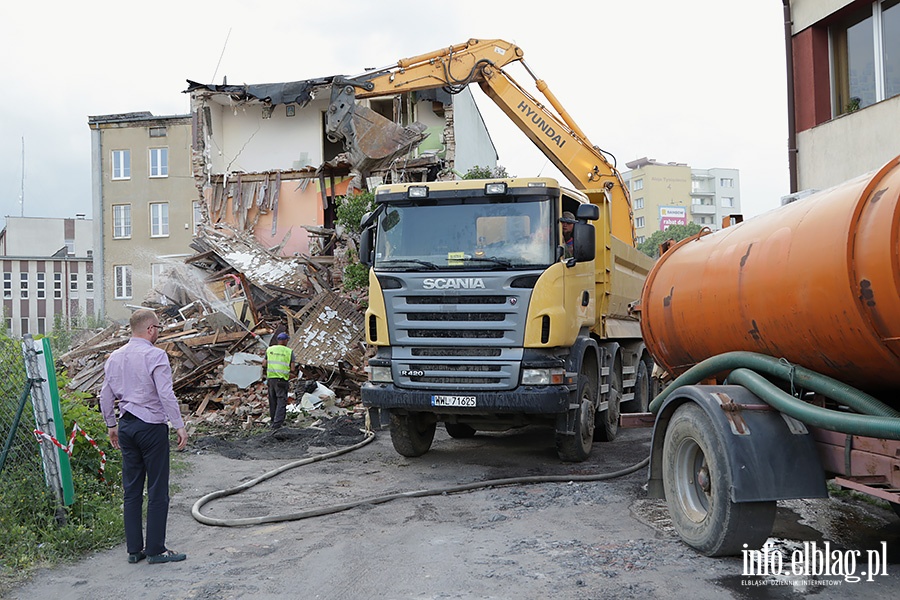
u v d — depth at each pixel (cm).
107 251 3850
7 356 652
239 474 912
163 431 577
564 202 939
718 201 10900
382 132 2209
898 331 436
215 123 2656
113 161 3862
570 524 646
